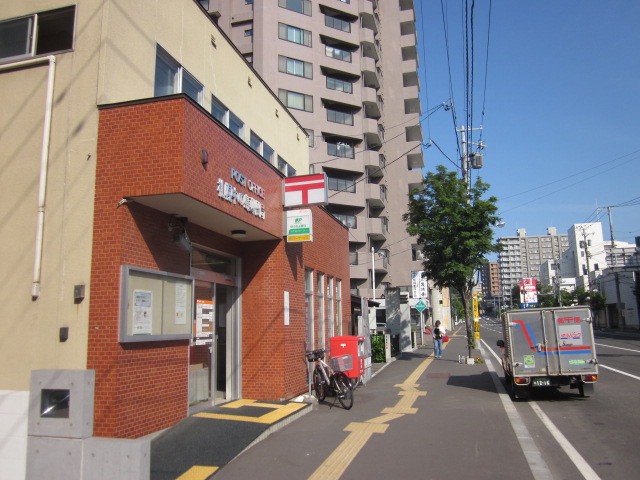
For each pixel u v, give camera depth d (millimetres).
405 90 55875
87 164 7289
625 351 25859
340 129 45062
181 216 8422
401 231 51250
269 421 8484
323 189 11203
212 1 44438
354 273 44375
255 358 11008
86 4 7684
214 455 6766
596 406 10648
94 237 7059
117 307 6793
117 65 7719
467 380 15250
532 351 11375
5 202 7410
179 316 8203
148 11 8602
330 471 6309
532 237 166000
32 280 7117
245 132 12555
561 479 5898
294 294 11898
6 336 7082
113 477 5172
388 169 52438
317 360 11516
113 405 6562
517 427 8625
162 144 7184
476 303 28016
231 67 11906
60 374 5480
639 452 6984
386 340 21172
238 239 11125
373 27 50438
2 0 8133
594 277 72938
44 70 7633
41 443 5418
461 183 20562
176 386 7977
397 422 9148
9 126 7602
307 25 44531
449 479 5938
